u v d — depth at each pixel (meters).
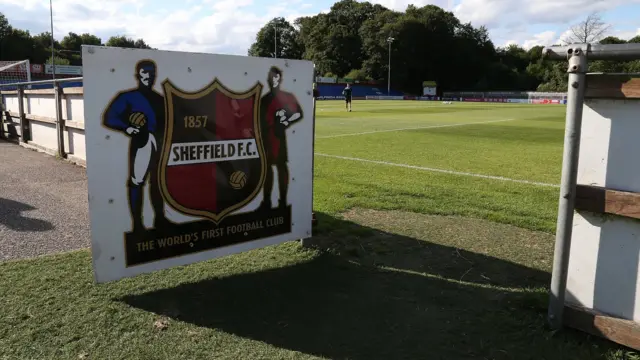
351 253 4.28
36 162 9.06
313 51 107.31
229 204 3.74
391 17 102.75
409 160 9.90
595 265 2.83
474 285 3.66
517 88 101.69
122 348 2.65
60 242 4.47
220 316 3.06
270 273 3.81
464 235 4.92
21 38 78.31
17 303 3.13
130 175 3.25
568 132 2.77
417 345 2.77
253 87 3.73
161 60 3.25
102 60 3.04
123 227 3.27
